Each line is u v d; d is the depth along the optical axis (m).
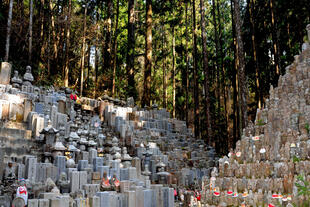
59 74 28.98
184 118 42.81
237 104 27.20
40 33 28.06
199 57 40.38
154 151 18.20
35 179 11.52
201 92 43.03
